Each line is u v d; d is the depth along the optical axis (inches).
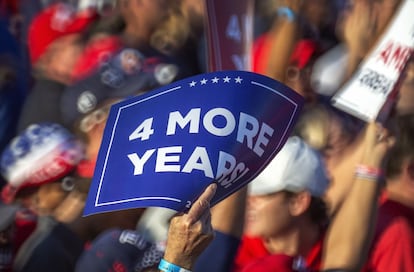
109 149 268.2
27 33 582.9
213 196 269.6
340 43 517.7
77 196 364.5
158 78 512.7
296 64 476.7
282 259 360.2
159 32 531.8
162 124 269.1
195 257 263.9
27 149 386.3
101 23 540.7
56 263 348.5
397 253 388.5
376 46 385.4
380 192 373.7
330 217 374.3
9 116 505.0
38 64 544.7
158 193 265.0
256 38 523.5
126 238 350.0
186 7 538.9
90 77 488.4
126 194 265.3
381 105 379.2
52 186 380.5
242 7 377.4
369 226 369.1
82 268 348.2
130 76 499.5
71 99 479.2
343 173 388.8
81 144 388.8
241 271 359.9
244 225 341.7
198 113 270.4
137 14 530.3
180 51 535.5
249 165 273.9
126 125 269.0
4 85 515.5
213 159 268.5
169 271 262.7
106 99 481.4
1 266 350.9
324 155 436.8
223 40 374.3
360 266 367.2
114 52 512.7
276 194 365.7
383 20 458.9
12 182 381.7
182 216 263.9
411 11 382.9
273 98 275.6
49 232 352.5
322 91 503.2
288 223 366.9
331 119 451.5
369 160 374.0
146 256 349.4
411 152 398.9
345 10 528.1
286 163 365.7
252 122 273.4
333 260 367.9
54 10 576.4
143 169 266.4
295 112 278.5
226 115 271.1
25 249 351.9
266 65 438.0
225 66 374.6
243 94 273.0
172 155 267.0
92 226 357.1
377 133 376.8
